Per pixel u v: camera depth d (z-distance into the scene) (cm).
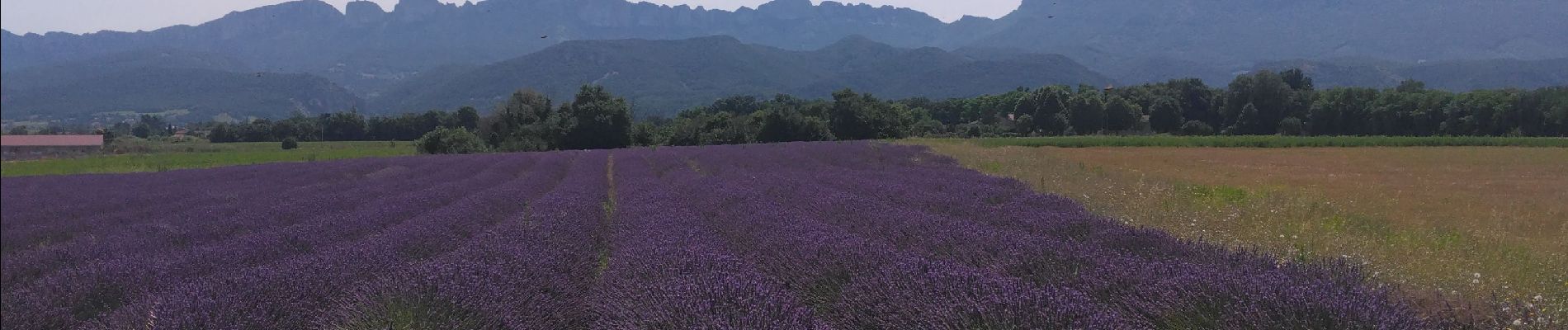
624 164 2559
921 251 666
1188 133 8362
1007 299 425
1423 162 2959
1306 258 619
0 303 575
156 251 874
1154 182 1675
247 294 522
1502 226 1114
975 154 2655
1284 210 1094
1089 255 575
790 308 465
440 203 1346
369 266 627
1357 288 451
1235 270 505
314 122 8488
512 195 1393
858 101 6425
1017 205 973
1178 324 440
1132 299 466
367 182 2042
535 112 6319
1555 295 520
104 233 1104
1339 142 4238
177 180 2362
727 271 546
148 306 512
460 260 605
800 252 617
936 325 420
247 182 2177
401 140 8606
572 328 526
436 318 471
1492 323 464
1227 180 2105
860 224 851
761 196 1177
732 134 5806
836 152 2825
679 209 1051
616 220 1016
